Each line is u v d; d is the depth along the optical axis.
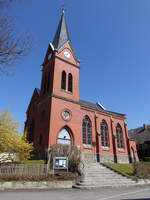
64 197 11.12
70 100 28.77
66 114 27.44
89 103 39.97
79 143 27.20
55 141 24.28
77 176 16.42
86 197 11.24
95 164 23.52
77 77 32.25
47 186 14.43
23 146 19.89
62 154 18.44
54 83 28.02
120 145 35.41
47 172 15.86
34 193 12.21
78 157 18.30
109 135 33.66
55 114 25.86
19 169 14.91
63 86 29.70
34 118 31.94
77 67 33.06
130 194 12.66
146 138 47.72
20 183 13.73
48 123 25.09
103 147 31.55
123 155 34.31
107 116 35.41
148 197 11.45
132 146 38.16
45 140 24.33
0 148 18.31
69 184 15.38
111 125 35.16
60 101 27.34
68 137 26.52
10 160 19.92
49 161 17.58
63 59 31.20
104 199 10.62
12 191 12.66
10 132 19.28
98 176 18.27
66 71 30.84
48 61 32.56
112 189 15.13
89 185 15.46
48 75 31.03
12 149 18.95
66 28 36.94
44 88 31.16
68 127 26.80
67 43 33.44
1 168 14.26
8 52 8.52
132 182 18.39
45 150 23.25
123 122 38.31
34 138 28.02
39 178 14.70
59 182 14.99
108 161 30.75
